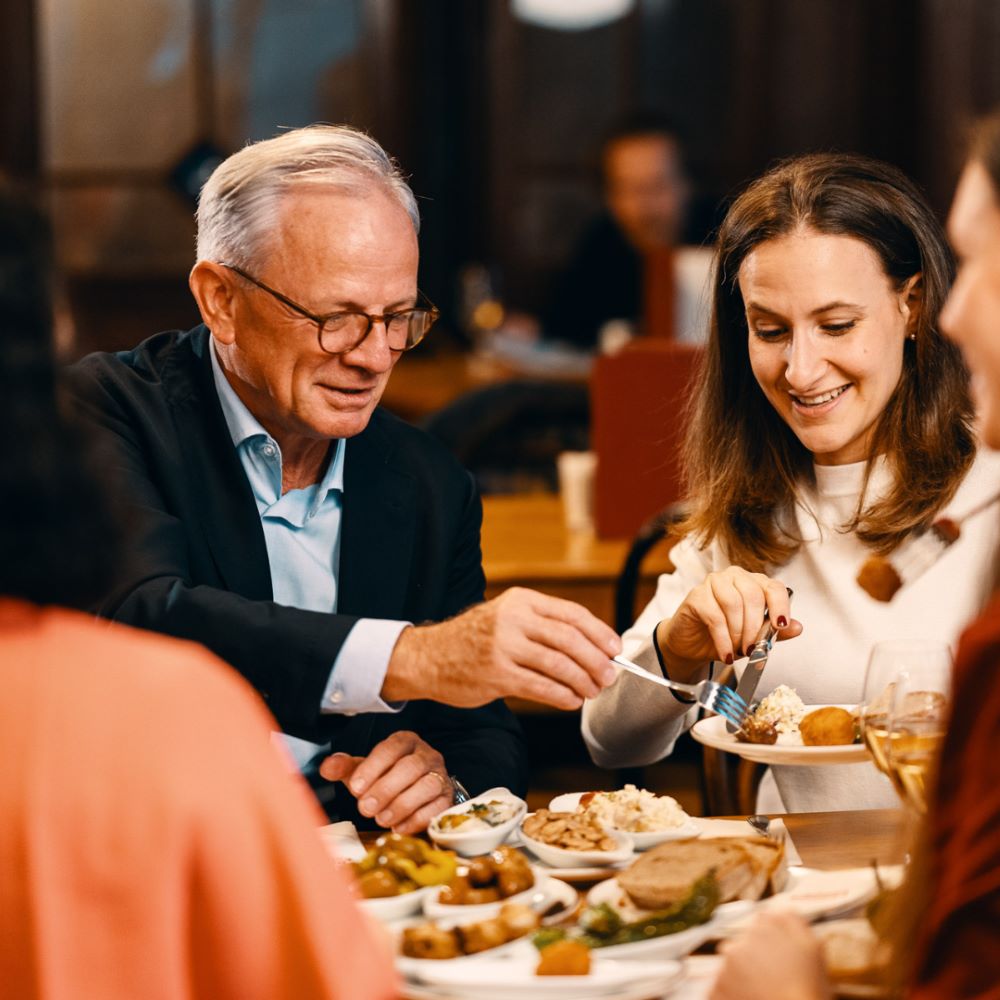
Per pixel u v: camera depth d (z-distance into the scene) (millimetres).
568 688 1437
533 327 6531
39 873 776
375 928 1119
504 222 8039
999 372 992
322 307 1688
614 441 3166
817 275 1760
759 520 1924
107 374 1840
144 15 7672
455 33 7930
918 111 7652
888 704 1264
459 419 3953
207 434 1812
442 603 1920
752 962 1011
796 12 7879
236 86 7770
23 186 868
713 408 1961
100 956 779
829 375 1791
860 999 1066
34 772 787
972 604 1800
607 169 6191
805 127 7941
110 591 880
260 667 1530
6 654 813
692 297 3410
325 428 1745
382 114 7887
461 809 1469
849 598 1841
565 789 3807
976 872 863
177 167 7758
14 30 7531
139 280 7812
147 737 796
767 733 1541
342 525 1849
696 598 1712
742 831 1439
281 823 816
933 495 1820
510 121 7973
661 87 7926
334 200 1688
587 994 1059
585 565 2934
